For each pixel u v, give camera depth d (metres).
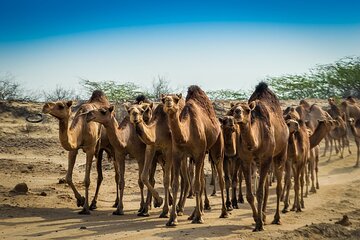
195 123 11.30
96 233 10.38
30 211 12.59
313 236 10.30
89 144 12.89
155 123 11.85
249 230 10.80
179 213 12.52
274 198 15.62
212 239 9.84
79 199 13.22
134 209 13.51
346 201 14.69
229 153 12.91
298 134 13.62
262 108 11.30
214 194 15.95
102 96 13.98
